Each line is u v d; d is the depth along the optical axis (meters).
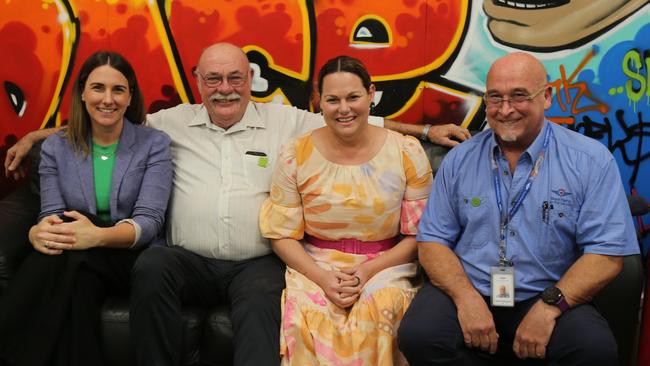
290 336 2.38
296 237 2.66
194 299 2.69
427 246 2.44
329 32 3.15
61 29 3.24
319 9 3.13
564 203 2.28
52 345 2.45
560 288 2.21
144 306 2.44
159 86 3.26
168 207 2.84
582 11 3.01
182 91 3.26
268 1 3.15
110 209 2.74
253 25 3.18
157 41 3.22
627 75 3.04
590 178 2.26
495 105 2.27
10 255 2.62
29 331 2.46
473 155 2.41
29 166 3.11
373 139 2.60
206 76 2.70
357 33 3.14
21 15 3.24
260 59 3.21
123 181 2.74
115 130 2.76
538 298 2.30
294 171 2.62
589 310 2.23
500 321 2.37
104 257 2.57
